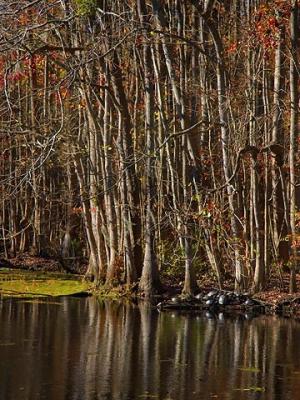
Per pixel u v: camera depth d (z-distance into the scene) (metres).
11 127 28.55
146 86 29.28
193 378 15.58
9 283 32.34
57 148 30.83
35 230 43.56
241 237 29.67
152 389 14.62
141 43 28.42
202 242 29.55
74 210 36.59
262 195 33.38
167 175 33.25
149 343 19.22
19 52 26.55
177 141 32.81
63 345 18.56
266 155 29.67
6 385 14.64
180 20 34.09
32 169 20.91
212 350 18.47
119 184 30.03
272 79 34.19
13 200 43.62
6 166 39.88
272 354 18.11
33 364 16.41
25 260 41.94
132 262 29.70
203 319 23.92
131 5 31.69
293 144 27.48
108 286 30.17
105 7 30.86
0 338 19.17
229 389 14.76
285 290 27.97
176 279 31.16
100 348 18.38
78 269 39.41
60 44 29.84
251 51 32.28
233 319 24.03
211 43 31.72
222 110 28.09
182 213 28.41
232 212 28.22
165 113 31.23
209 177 33.81
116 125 32.44
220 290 27.95
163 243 31.64
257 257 28.02
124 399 13.89
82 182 33.00
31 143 24.39
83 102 32.81
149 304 27.48
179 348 18.64
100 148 31.20
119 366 16.48
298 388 14.91
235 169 27.27
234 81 32.66
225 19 35.25
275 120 28.39
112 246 30.45
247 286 28.23
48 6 25.30
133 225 30.03
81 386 14.70
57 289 30.86
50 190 41.69
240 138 29.45
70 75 23.23
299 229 28.39
